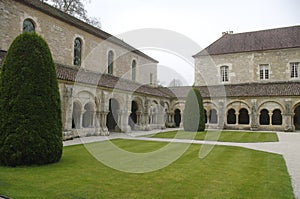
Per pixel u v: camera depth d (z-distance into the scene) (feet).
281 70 77.87
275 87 73.77
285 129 66.18
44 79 22.02
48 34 51.24
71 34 57.00
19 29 45.50
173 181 16.89
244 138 46.78
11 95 20.95
